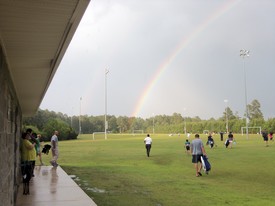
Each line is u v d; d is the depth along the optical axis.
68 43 4.70
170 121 168.25
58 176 13.03
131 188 12.09
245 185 12.73
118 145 43.50
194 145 15.44
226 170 16.97
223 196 10.55
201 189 11.84
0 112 4.19
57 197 8.87
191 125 121.81
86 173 16.31
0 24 3.93
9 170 5.80
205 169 15.46
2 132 4.42
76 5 3.42
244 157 22.91
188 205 9.33
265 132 35.19
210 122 115.12
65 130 68.69
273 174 15.48
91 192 11.28
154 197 10.41
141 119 175.00
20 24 3.95
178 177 14.92
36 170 15.05
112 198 10.27
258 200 9.92
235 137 64.12
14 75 7.06
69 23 3.94
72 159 24.52
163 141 51.94
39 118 81.00
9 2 3.35
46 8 3.49
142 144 45.34
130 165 20.11
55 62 5.84
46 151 17.62
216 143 41.72
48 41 4.62
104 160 23.44
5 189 4.81
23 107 14.65
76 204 8.00
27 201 8.38
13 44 4.70
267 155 24.05
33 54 5.30
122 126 164.38
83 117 151.12
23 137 9.87
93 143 50.72
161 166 19.47
